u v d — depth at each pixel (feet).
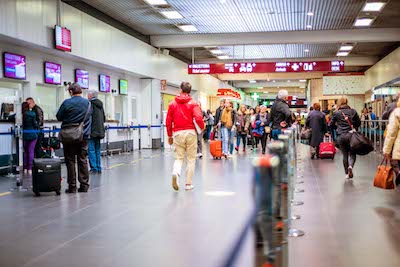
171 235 16.75
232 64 77.36
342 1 48.62
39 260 13.93
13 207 22.30
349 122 31.55
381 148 50.42
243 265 13.19
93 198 24.67
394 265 13.21
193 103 26.81
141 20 59.11
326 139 65.62
